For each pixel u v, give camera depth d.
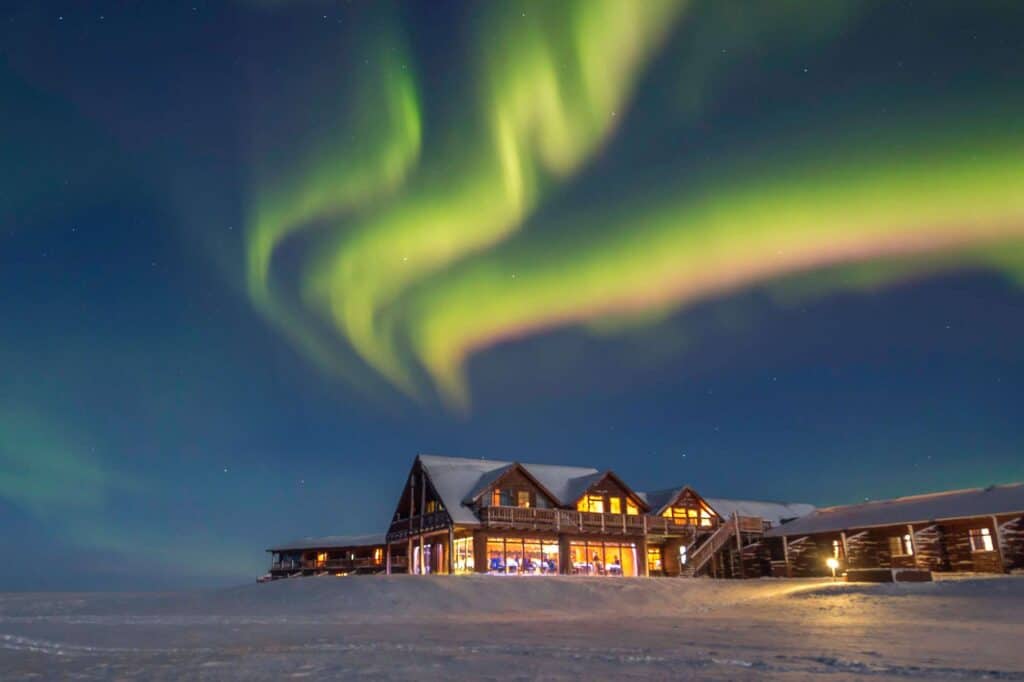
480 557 42.03
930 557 38.75
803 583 34.69
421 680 9.42
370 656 12.16
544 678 9.46
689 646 13.32
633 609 27.16
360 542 64.12
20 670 11.04
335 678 9.69
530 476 45.62
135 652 13.50
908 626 17.52
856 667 10.12
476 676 9.73
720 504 58.16
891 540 41.09
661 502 51.69
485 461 49.81
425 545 48.03
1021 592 25.50
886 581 31.39
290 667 10.88
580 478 49.31
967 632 15.80
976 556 37.22
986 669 9.76
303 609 24.70
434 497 45.38
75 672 10.76
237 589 28.91
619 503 48.69
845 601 26.39
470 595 27.83
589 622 20.56
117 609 24.77
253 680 9.66
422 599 26.67
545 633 16.70
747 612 24.45
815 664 10.50
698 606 28.19
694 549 49.41
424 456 48.25
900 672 9.60
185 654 12.95
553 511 44.34
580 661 11.26
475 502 43.41
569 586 30.64
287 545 66.56
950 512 38.91
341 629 18.27
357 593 27.06
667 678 9.30
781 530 47.22
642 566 47.47
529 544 43.97
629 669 10.27
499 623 20.44
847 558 42.28
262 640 15.48
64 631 17.69
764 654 11.78
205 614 23.31
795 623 19.02
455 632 17.16
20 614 23.42
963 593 26.52
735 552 48.59
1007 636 14.82
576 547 45.44
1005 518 36.50
